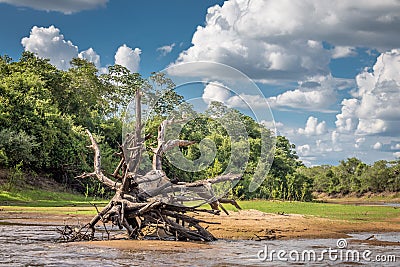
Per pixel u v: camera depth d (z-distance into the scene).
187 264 12.80
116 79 80.38
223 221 22.72
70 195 48.62
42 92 57.72
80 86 71.25
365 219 25.95
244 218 23.94
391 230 21.41
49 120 52.41
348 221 24.22
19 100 50.75
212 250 15.22
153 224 18.14
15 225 22.28
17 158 48.00
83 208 33.41
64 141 54.31
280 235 19.20
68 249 14.98
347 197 116.25
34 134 50.78
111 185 17.83
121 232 19.97
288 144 77.88
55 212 29.14
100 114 71.31
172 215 17.28
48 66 67.50
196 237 17.36
